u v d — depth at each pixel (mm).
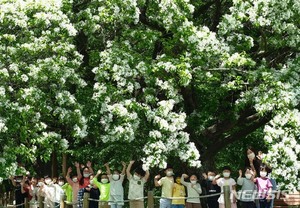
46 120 18453
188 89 19344
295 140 16578
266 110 16906
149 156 17109
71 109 17969
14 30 17844
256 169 17266
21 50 17266
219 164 26203
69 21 18125
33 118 17297
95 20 18516
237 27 17516
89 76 20000
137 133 18281
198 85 19141
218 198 16688
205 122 20984
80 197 18234
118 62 17562
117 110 17062
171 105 17234
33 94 17047
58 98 17484
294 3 16953
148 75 17547
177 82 17484
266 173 16062
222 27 17609
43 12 17500
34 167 24781
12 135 17656
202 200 19312
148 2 18781
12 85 17578
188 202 16797
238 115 20031
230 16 17516
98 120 18750
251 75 17516
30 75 17203
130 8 17984
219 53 17406
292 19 17406
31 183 21484
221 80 19047
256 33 19344
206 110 20078
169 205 16641
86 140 20469
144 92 17719
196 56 17344
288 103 16703
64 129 18656
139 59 17734
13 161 16891
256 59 19047
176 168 20906
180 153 17562
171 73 17172
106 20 18312
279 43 17766
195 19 20750
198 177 19875
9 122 16812
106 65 17656
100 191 17406
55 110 17594
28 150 16984
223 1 20672
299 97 17500
